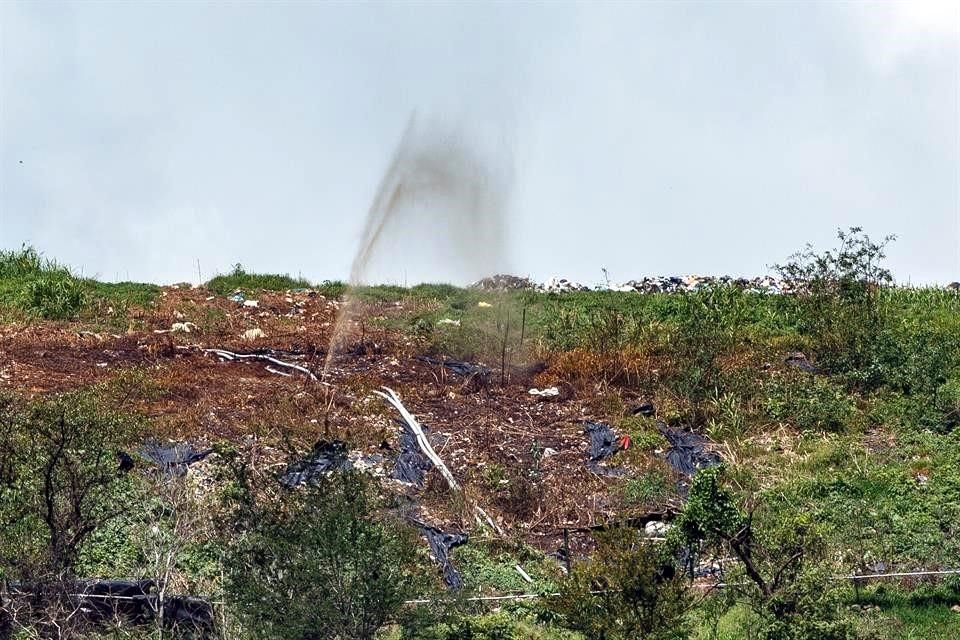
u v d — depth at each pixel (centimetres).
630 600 3891
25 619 4031
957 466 5666
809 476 5559
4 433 4381
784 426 6150
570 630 4125
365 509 3994
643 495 5350
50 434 4312
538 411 6262
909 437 6003
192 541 4594
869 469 5584
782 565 4016
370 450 5594
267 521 4075
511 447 5791
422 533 4928
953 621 4362
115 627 4056
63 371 6309
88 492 4538
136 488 4828
